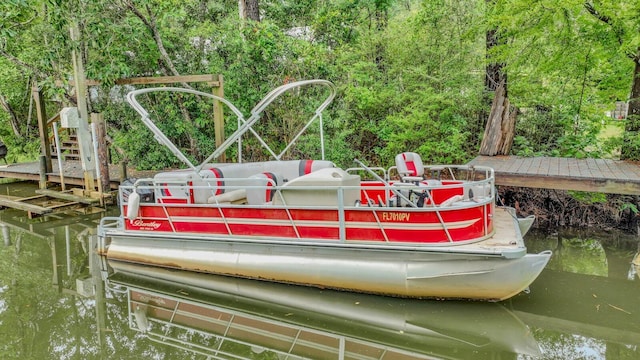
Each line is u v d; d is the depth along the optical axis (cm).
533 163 764
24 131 1611
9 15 838
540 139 959
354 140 1048
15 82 1416
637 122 769
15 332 470
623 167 708
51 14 872
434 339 440
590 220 755
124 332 469
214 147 1066
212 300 546
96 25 920
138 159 1152
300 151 1020
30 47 1054
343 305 503
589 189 625
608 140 888
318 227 516
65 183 1052
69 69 1022
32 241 768
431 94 916
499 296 466
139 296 559
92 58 1006
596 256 643
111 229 658
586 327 454
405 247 474
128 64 1069
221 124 874
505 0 779
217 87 861
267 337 455
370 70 1005
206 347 438
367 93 947
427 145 916
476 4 957
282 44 1002
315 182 515
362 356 413
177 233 599
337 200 506
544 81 973
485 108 955
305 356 416
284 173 686
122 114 1157
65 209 927
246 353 426
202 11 1131
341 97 1023
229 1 1166
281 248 534
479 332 450
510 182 670
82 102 941
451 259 463
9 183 1244
